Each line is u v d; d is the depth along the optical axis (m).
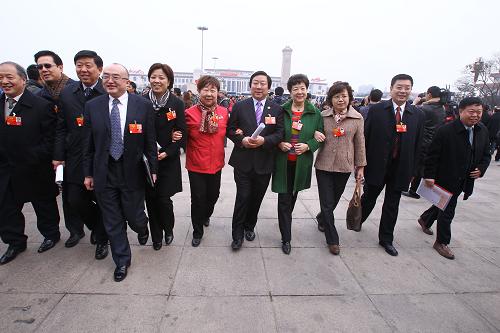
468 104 2.82
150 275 2.52
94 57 2.62
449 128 2.98
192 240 3.12
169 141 2.83
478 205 4.85
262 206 4.36
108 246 2.96
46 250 2.89
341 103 2.89
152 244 3.07
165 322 1.99
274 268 2.70
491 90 28.58
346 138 2.94
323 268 2.73
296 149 2.83
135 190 2.53
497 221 4.12
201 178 2.97
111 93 2.35
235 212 2.98
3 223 2.64
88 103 2.41
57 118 2.84
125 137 2.42
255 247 3.09
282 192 2.93
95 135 2.37
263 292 2.34
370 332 1.98
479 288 2.52
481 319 2.15
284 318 2.07
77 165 2.60
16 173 2.64
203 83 2.81
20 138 2.59
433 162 3.08
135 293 2.27
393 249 3.04
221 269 2.64
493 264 2.94
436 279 2.63
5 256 2.66
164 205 2.89
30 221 3.55
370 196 3.36
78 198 2.65
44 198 2.84
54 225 2.96
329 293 2.37
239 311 2.12
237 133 2.85
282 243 3.06
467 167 2.92
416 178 5.01
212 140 2.91
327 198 3.03
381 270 2.74
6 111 2.61
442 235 3.07
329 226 3.00
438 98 4.96
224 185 5.36
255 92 2.88
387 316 2.14
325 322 2.05
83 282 2.39
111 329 1.91
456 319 2.14
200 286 2.39
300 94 2.87
